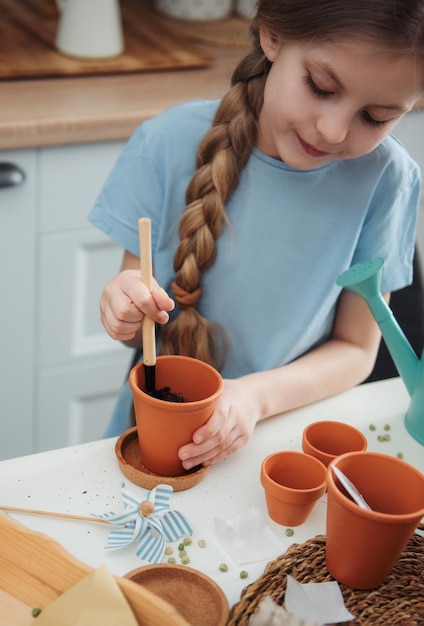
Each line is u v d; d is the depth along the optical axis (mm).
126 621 713
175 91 1790
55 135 1620
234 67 1192
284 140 1007
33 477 915
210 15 2096
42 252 1740
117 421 1315
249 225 1175
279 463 906
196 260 1155
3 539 768
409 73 886
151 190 1197
